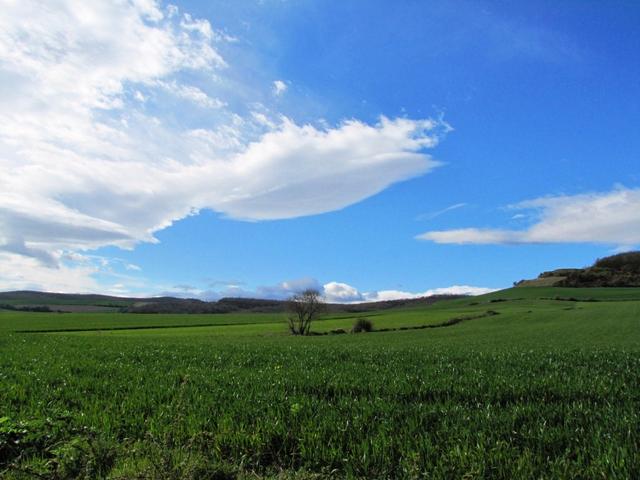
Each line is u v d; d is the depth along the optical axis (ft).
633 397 33.60
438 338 161.48
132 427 27.20
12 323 274.77
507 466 19.88
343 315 382.63
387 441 23.02
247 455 23.07
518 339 149.59
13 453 22.81
